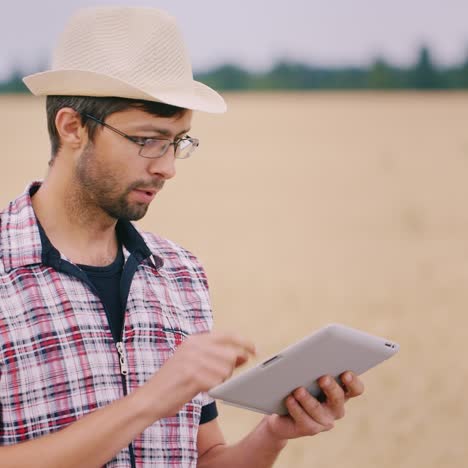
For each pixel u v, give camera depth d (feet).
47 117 11.81
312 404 11.73
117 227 12.40
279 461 27.30
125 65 11.43
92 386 11.17
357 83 427.33
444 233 79.82
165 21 11.66
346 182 118.83
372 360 11.80
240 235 77.41
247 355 10.48
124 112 11.16
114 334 11.71
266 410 12.09
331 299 51.57
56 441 10.14
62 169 11.74
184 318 12.42
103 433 10.09
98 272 11.83
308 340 10.77
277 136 181.78
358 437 29.14
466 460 27.25
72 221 11.83
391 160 142.72
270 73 422.41
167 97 11.19
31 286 11.23
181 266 12.84
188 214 89.20
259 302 50.11
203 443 13.05
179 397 10.19
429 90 425.69
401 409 31.73
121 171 11.35
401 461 27.25
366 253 69.51
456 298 52.34
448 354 39.22
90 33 11.57
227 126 200.34
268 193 108.27
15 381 10.89
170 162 11.53
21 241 11.43
